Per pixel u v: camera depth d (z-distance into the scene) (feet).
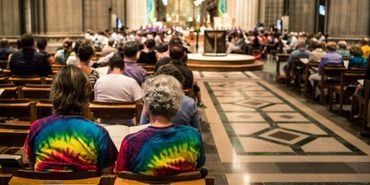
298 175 23.20
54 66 37.47
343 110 40.27
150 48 42.60
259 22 132.16
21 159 12.43
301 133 32.14
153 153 11.46
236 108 41.32
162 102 11.66
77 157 11.60
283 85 56.44
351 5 68.18
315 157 26.45
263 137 30.99
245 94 49.29
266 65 84.02
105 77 22.57
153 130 11.66
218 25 135.13
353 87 38.14
